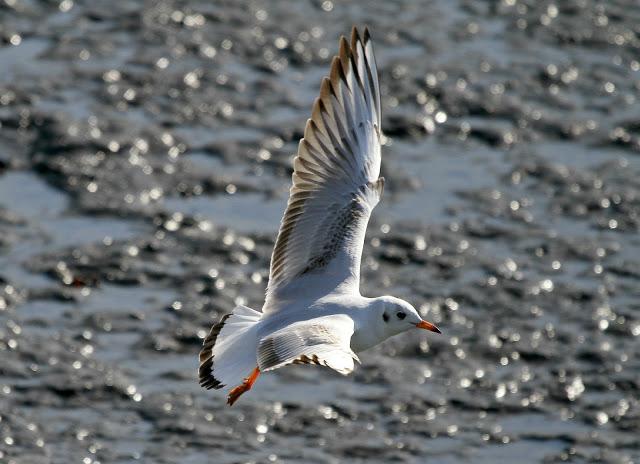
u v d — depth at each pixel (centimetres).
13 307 1527
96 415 1390
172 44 2098
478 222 1731
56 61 2033
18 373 1430
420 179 1814
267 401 1425
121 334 1499
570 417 1426
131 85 1978
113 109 1919
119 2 2223
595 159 1884
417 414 1417
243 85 2000
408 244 1678
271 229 1691
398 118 1947
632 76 2098
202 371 966
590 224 1741
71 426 1373
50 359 1453
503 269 1644
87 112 1905
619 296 1608
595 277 1641
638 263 1669
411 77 2044
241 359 960
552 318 1568
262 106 1950
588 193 1798
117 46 2088
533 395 1453
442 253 1666
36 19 2152
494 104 1994
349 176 1054
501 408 1434
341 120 1058
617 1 2317
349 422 1402
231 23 2175
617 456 1375
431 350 1511
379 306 1002
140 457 1341
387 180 1805
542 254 1678
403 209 1748
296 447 1365
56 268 1593
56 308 1532
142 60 2047
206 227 1684
